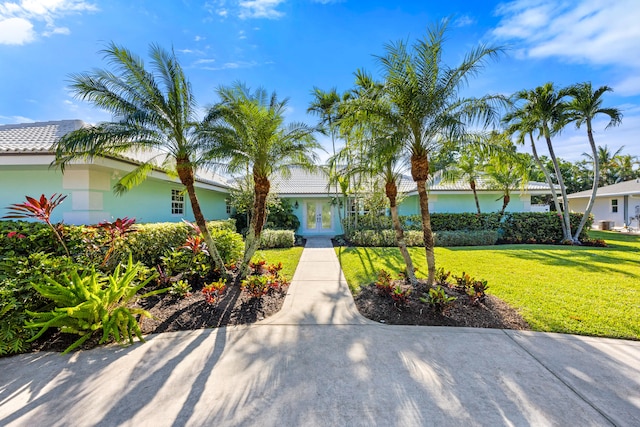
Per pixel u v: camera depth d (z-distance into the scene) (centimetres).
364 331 440
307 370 333
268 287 614
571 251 1179
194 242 684
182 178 638
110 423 253
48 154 687
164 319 479
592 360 351
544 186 1797
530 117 1311
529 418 254
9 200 812
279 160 777
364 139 663
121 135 567
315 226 1953
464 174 1540
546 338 410
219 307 528
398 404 274
